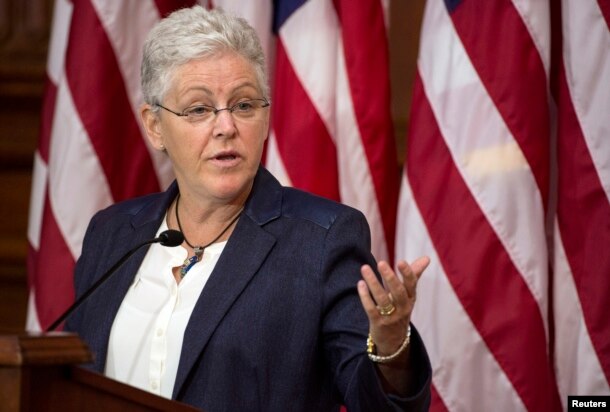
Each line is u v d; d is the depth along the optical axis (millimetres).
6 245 12727
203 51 5801
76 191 10016
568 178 8742
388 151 9664
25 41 12719
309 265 5621
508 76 8805
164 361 5691
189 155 5859
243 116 5875
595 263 8523
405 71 11539
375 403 4934
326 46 9688
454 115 8953
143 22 10297
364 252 5711
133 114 10227
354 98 9562
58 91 10250
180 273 6004
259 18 9820
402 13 11555
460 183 8852
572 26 8695
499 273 8719
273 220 5887
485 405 8688
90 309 6074
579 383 8555
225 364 5434
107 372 5832
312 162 9547
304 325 5496
